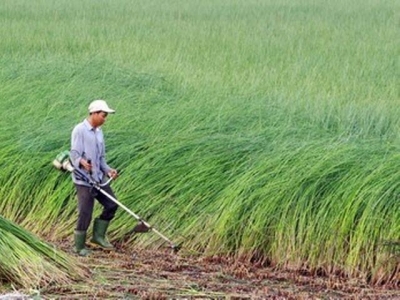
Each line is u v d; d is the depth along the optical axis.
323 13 39.34
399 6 43.25
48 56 22.00
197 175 11.91
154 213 11.82
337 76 20.45
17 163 13.09
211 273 10.51
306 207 10.95
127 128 13.38
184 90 16.38
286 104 14.80
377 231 10.51
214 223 11.30
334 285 10.16
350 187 10.82
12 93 15.84
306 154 11.54
